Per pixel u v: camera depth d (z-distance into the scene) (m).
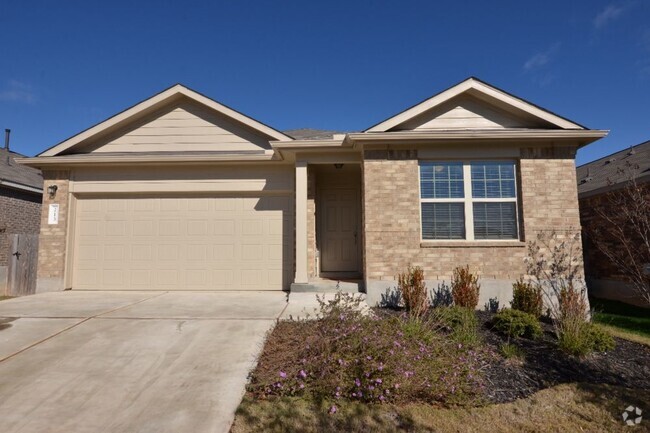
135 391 4.00
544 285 7.98
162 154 9.94
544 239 8.17
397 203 8.33
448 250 8.19
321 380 4.01
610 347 5.45
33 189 14.20
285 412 3.66
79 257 9.91
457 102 9.02
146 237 9.94
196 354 4.94
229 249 9.88
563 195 8.29
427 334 5.16
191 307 7.41
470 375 4.29
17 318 6.48
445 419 3.68
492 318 6.44
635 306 9.45
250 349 5.09
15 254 10.68
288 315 6.72
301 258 8.75
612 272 10.30
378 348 4.38
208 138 10.47
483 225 8.40
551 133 8.03
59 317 6.55
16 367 4.55
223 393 3.98
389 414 3.72
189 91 10.24
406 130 8.80
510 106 8.71
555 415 3.83
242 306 7.53
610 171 11.80
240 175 9.98
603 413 3.87
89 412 3.60
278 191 9.93
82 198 10.08
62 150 10.01
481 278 8.10
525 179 8.33
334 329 4.61
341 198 10.62
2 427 3.35
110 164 9.81
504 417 3.77
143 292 9.44
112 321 6.31
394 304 8.01
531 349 5.44
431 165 8.55
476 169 8.54
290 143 8.73
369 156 8.45
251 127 10.27
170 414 3.58
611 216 10.05
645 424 3.67
